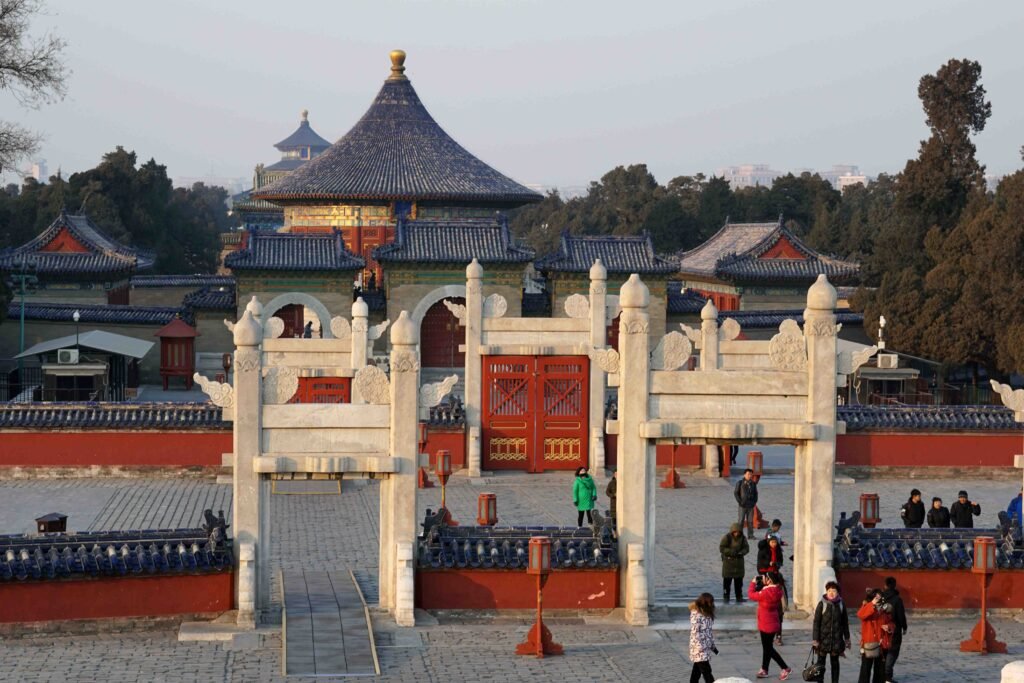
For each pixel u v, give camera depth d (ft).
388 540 98.99
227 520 137.49
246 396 95.30
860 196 523.29
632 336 98.43
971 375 263.90
